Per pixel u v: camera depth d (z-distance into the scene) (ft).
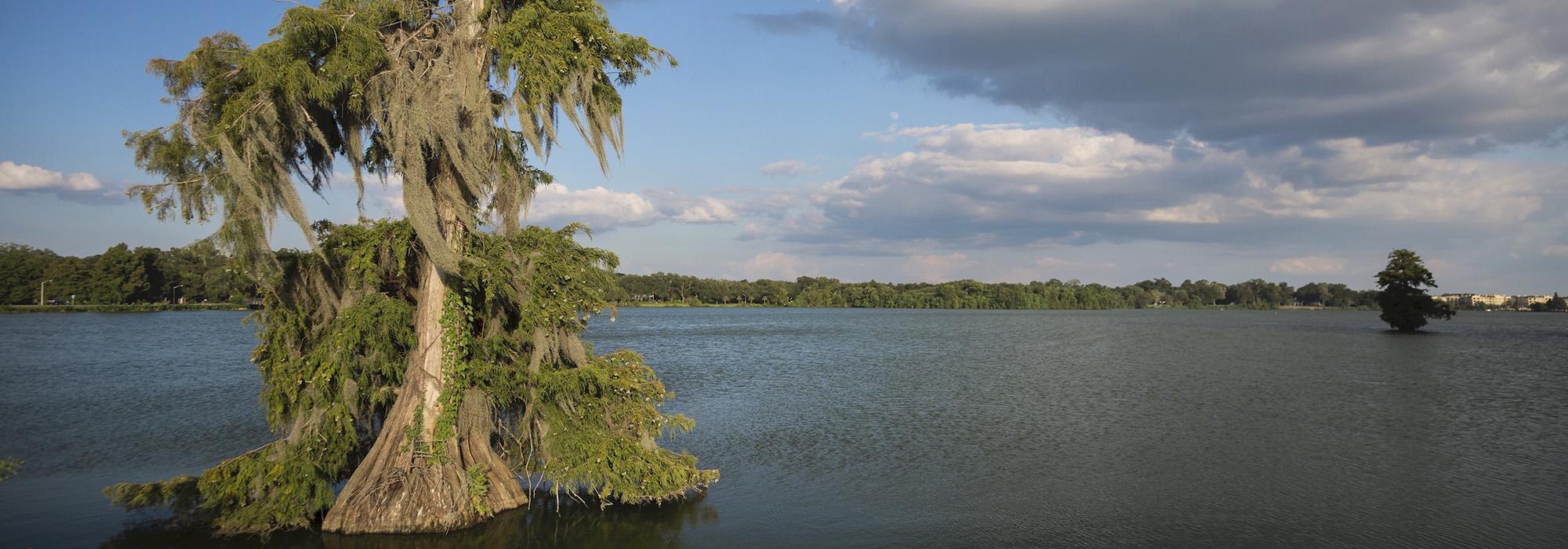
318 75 40.96
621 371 52.80
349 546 45.34
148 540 46.47
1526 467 68.33
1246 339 300.61
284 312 47.11
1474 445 78.74
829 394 116.67
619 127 49.42
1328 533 50.08
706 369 156.04
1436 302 337.93
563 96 45.50
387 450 47.44
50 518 50.70
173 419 89.10
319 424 46.91
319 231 48.11
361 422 51.42
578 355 51.75
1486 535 49.60
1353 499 57.93
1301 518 53.47
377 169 50.08
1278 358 201.05
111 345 211.00
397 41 45.21
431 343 47.11
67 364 157.07
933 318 559.38
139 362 162.30
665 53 49.14
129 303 436.35
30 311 409.49
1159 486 61.26
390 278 48.88
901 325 414.62
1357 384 135.95
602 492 53.98
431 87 43.60
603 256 53.11
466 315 48.01
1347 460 70.90
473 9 45.21
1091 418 94.68
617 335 290.35
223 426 84.53
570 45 45.16
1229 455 73.05
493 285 47.19
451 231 47.19
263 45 40.37
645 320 460.96
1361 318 645.92
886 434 82.17
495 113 47.67
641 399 53.67
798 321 467.93
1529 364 184.55
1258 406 106.42
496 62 45.39
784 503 56.49
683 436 80.53
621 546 46.93
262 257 42.01
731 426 86.84
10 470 46.96
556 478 50.06
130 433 80.53
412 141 43.14
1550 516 53.52
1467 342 282.77
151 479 61.62
